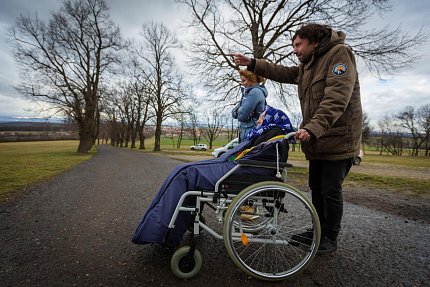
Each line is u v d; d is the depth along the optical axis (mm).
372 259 2107
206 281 1715
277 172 1816
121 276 1760
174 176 1865
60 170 8203
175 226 1808
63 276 1755
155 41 29250
